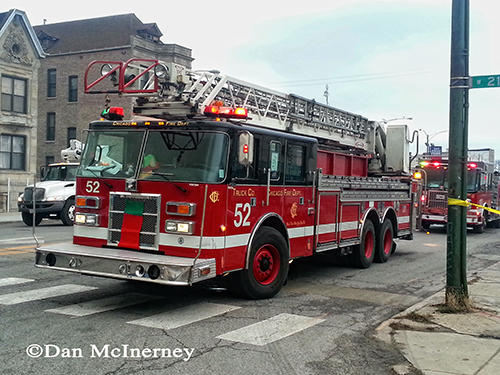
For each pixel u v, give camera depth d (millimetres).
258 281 7695
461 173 6980
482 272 10539
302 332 6102
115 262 6504
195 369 4785
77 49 40125
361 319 6785
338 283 9367
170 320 6410
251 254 7324
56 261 6926
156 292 7977
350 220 10219
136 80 7781
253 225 7344
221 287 8453
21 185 27766
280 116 9508
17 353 5074
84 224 7285
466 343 5641
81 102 39500
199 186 6594
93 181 7289
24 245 12812
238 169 6988
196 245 6551
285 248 8031
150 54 38312
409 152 13727
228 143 6824
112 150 7328
